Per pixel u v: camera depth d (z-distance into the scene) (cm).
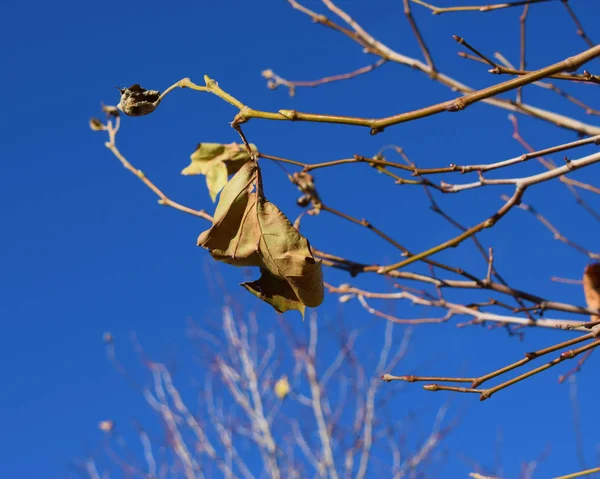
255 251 126
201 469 414
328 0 163
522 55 157
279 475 401
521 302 156
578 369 158
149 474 419
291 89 170
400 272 157
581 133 153
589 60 117
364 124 119
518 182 142
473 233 146
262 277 128
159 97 124
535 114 154
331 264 154
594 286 152
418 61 158
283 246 125
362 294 163
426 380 130
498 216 144
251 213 126
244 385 436
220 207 126
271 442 411
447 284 156
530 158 135
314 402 427
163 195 151
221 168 140
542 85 161
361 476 402
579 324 134
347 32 162
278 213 125
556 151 134
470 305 158
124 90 125
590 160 137
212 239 126
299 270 125
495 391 129
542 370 129
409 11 156
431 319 160
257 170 126
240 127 123
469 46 133
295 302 127
